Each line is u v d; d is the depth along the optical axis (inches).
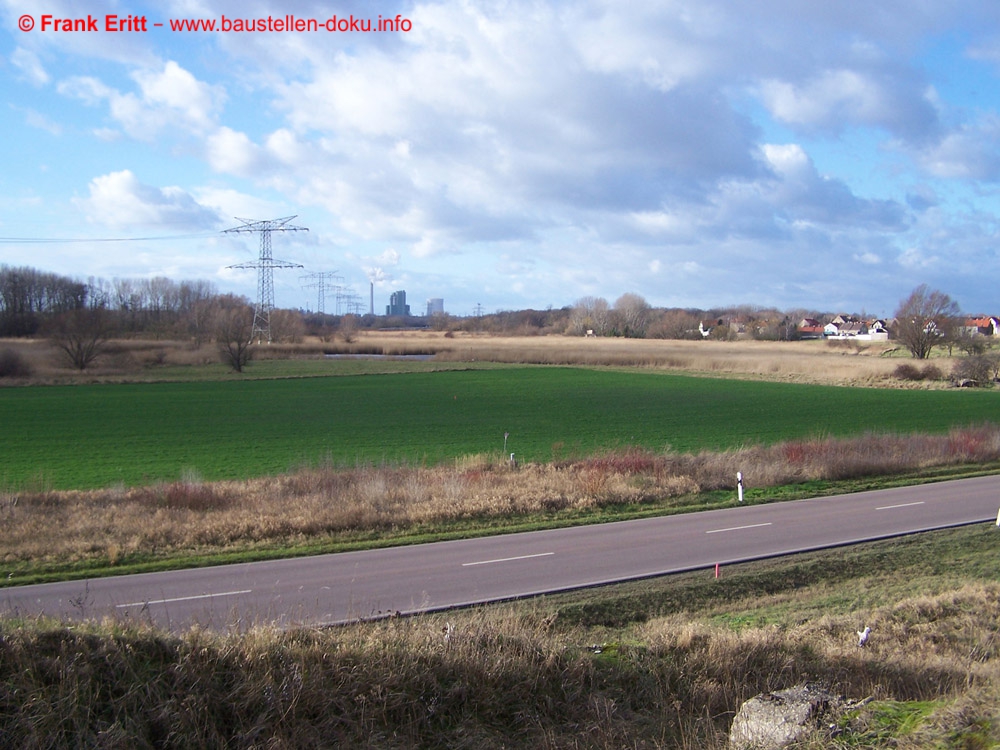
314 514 671.1
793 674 340.8
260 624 351.3
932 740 241.6
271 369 3016.7
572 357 3437.5
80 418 1603.1
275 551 585.6
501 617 382.3
